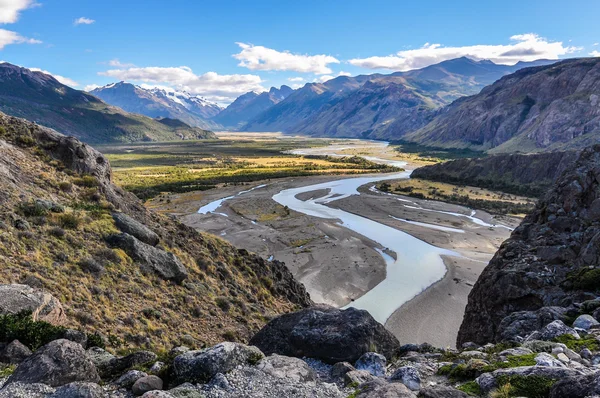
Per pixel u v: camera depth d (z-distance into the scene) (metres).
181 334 23.14
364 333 12.84
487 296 27.64
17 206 25.16
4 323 13.23
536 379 8.54
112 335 19.45
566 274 24.17
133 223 30.89
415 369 10.33
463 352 12.88
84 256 24.47
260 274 40.22
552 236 28.33
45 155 33.28
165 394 8.55
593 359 10.63
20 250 21.77
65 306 19.56
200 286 29.91
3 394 8.57
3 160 28.92
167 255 29.44
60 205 27.72
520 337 16.20
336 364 11.55
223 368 10.23
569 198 29.95
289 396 9.28
